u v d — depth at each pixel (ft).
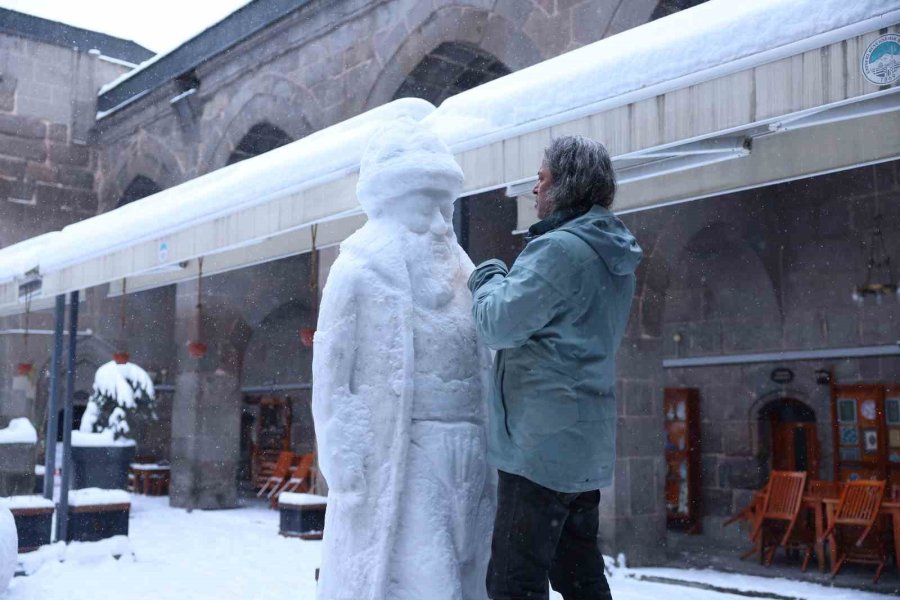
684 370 41.70
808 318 36.78
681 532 40.52
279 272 53.72
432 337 8.64
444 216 9.32
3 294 31.22
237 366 52.24
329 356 8.51
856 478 34.81
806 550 31.76
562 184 8.16
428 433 8.45
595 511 8.80
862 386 34.88
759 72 11.64
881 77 10.46
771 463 38.29
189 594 25.72
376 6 40.16
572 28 30.50
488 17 33.96
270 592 26.35
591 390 7.64
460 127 14.83
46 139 65.51
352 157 17.60
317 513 38.81
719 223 38.01
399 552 8.25
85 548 30.07
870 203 34.47
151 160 60.08
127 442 44.52
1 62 64.49
